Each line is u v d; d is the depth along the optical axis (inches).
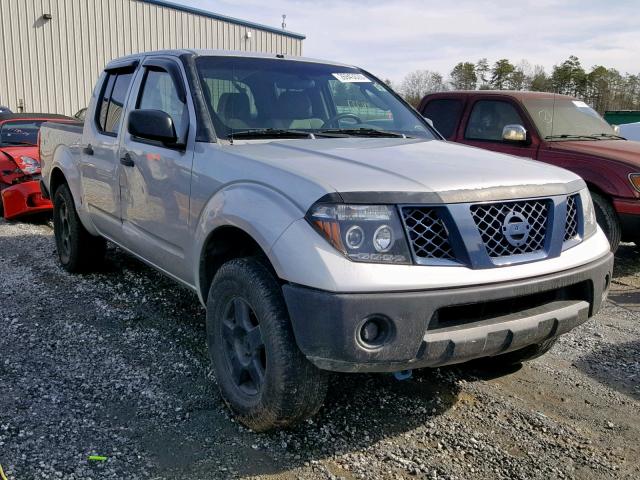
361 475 112.9
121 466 112.1
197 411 132.6
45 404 133.0
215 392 141.3
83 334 173.6
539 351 152.9
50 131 247.1
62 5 837.2
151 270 240.2
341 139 154.0
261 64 173.2
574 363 169.3
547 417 137.9
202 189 138.1
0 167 335.6
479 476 114.7
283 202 113.8
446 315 111.5
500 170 126.3
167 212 154.6
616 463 121.3
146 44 922.7
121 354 160.9
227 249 139.3
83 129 215.6
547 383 155.6
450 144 161.3
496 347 114.3
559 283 120.5
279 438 123.6
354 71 195.2
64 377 146.2
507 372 161.0
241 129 150.8
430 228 110.2
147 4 912.9
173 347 166.2
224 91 158.1
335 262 104.3
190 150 145.9
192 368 153.5
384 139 159.2
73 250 227.1
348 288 102.7
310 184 111.7
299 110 166.4
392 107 189.2
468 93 330.6
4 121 382.3
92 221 208.8
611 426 135.5
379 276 104.3
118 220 188.2
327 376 116.4
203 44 984.9
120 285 220.7
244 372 126.6
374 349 104.6
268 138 149.3
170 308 197.3
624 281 262.2
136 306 198.5
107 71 210.4
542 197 122.8
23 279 226.4
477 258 111.2
